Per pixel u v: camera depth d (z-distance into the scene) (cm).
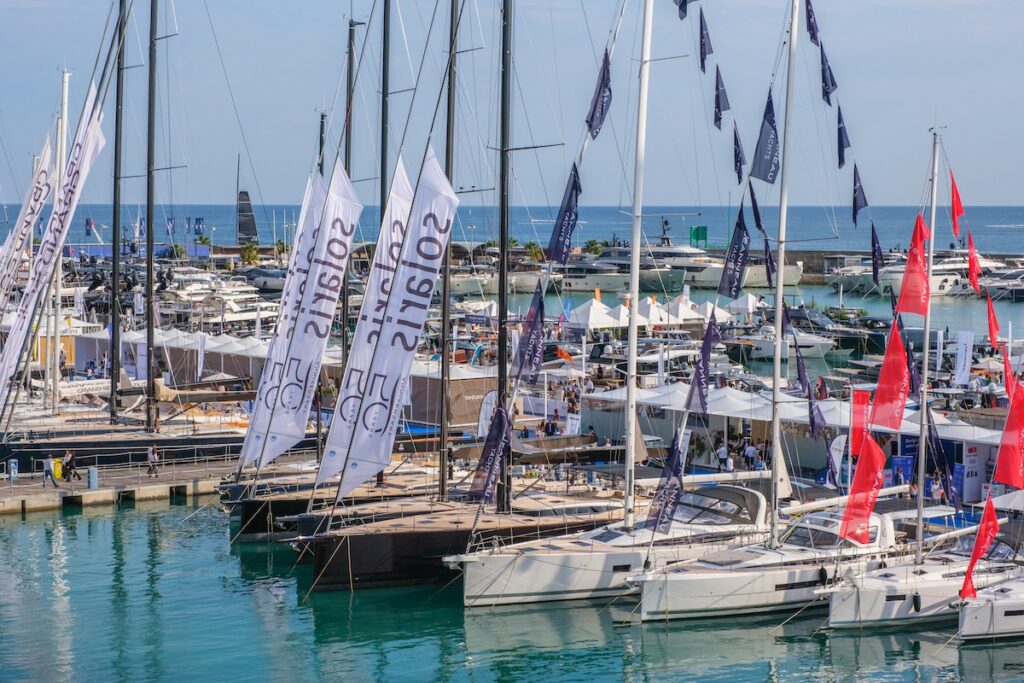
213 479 6184
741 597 4206
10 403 7381
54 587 4672
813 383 8325
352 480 4572
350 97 6225
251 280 17225
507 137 4866
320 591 4550
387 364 4597
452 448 5419
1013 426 4194
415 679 3778
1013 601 4025
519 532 4681
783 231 4416
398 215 4788
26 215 7069
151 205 6831
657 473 5256
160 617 4338
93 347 9031
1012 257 18900
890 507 4709
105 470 6366
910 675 3772
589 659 3931
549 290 17700
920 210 4456
